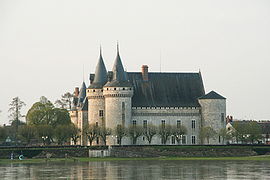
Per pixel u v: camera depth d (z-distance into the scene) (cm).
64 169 14312
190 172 13338
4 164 16112
